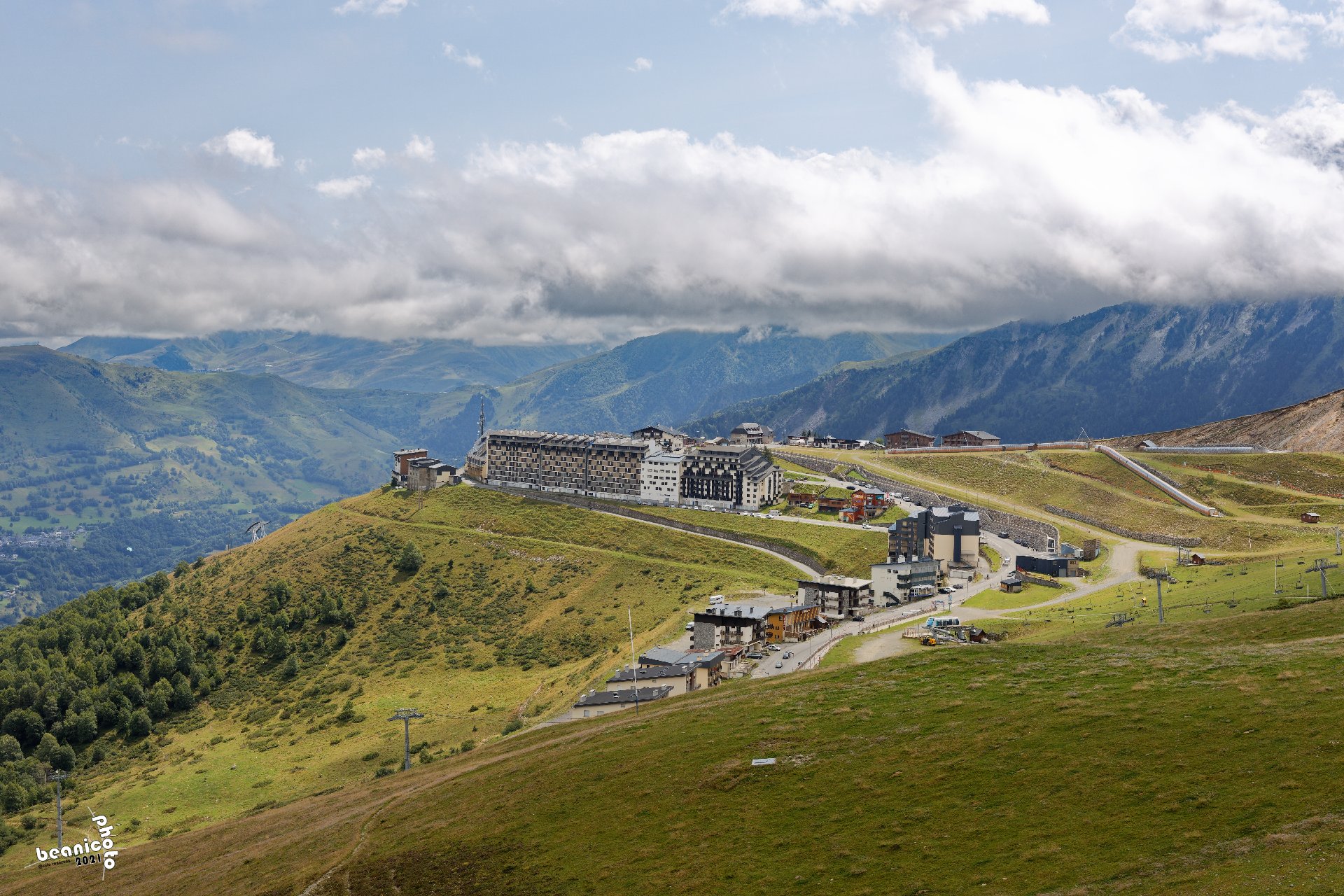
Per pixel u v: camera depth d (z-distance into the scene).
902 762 100.56
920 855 82.69
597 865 95.62
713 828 97.12
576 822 106.88
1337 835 68.06
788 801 98.75
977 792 90.69
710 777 108.31
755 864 88.38
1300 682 97.38
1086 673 116.06
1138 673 111.94
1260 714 90.94
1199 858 70.56
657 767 115.56
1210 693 99.62
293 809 169.25
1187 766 84.75
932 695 119.56
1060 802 85.00
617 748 128.38
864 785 97.56
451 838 113.00
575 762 127.38
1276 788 77.12
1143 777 85.00
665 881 89.38
